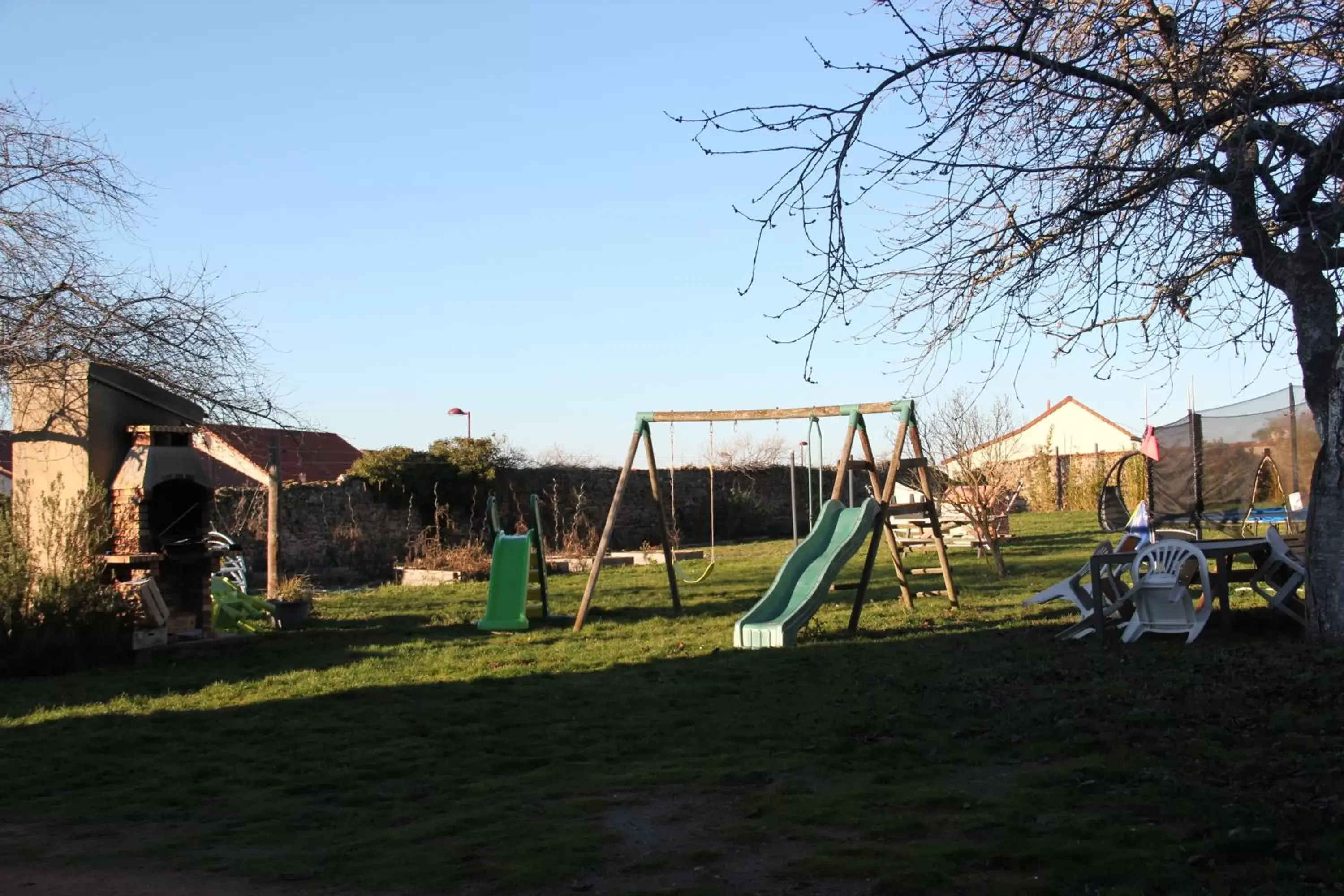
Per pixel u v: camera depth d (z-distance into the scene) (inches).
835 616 511.5
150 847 211.8
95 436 463.2
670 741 282.7
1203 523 683.4
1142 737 255.1
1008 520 886.4
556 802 229.8
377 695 360.5
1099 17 276.2
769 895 172.6
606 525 530.0
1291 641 361.7
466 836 208.4
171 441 497.0
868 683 342.0
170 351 505.7
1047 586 608.1
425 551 970.1
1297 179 275.3
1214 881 168.4
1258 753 235.8
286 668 425.1
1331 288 312.0
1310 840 182.9
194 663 443.5
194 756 286.5
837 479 520.4
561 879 183.5
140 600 447.5
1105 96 261.4
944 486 850.8
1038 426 1788.9
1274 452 711.7
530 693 354.3
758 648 426.6
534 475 1250.6
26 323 463.8
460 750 281.4
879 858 184.7
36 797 252.8
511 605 535.2
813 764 252.4
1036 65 263.9
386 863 194.7
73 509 449.4
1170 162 251.0
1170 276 266.7
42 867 201.2
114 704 358.3
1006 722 277.4
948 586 535.8
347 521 1063.6
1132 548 486.9
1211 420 728.3
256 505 959.6
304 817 229.3
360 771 262.8
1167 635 393.1
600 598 649.6
